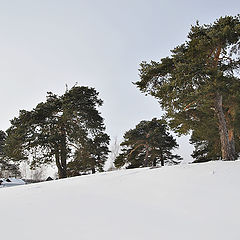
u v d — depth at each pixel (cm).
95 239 327
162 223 385
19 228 379
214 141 2195
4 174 4978
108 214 444
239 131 1939
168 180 767
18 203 574
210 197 522
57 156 2464
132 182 809
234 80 1404
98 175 1107
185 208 462
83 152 2533
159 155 4028
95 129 2664
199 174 807
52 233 352
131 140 3538
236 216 397
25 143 2353
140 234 342
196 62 1313
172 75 1430
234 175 737
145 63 1590
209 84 1270
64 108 2409
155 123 3734
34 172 5403
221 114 1435
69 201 570
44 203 558
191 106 1545
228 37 1280
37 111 2434
